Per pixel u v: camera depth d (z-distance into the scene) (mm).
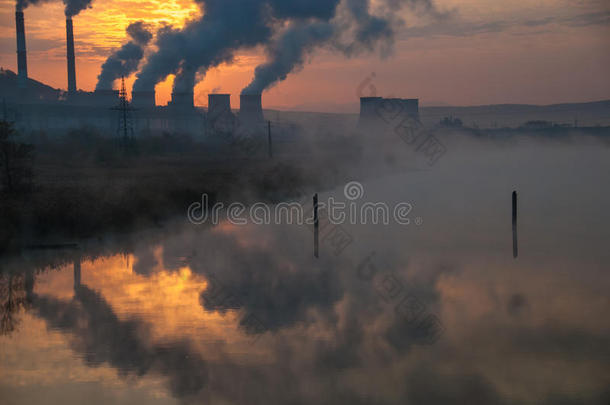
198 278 30672
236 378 17422
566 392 16656
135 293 27453
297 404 15797
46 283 29250
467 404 15945
